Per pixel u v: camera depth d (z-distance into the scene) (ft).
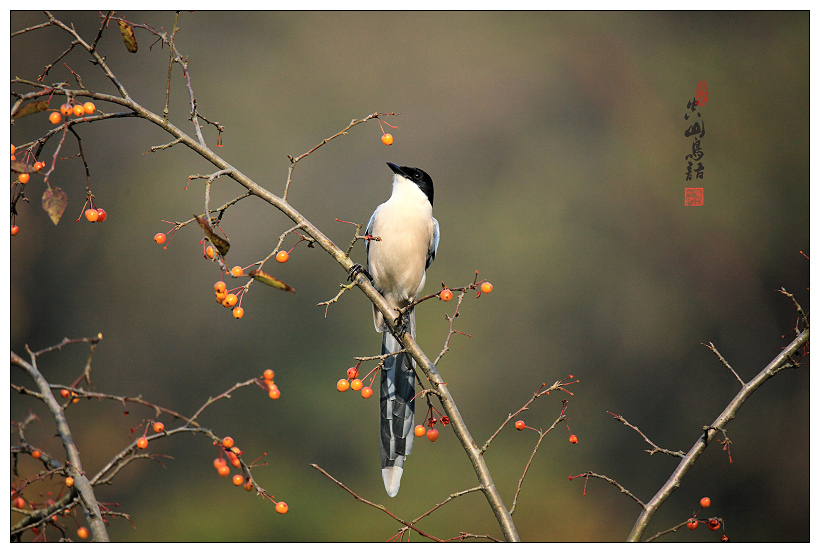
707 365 50.80
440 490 40.70
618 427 47.09
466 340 49.70
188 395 47.32
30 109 11.39
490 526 38.96
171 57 12.84
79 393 11.28
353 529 39.29
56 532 12.41
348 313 50.24
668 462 44.55
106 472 10.92
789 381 46.01
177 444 43.75
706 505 13.19
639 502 13.41
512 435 45.19
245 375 48.08
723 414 13.73
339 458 43.86
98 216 11.85
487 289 13.92
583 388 49.24
